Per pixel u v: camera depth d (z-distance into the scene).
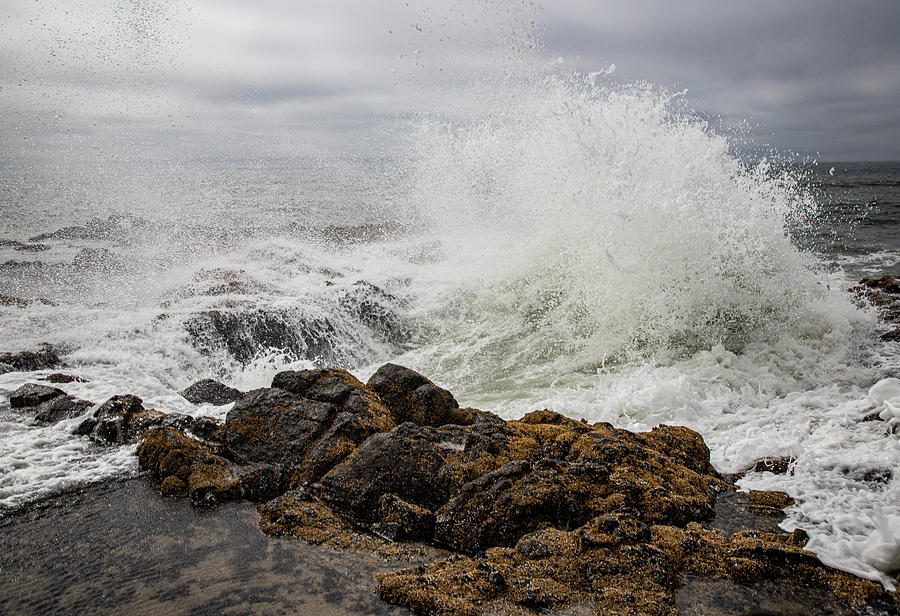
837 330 6.94
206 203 19.52
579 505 3.49
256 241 12.97
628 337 7.26
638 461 3.85
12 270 9.76
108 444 4.59
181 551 3.27
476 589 2.87
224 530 3.48
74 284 9.16
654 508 3.50
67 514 3.64
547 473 3.60
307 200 21.59
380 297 8.87
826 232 18.62
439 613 2.71
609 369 6.71
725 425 5.15
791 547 3.18
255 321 7.59
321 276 10.09
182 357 6.83
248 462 4.16
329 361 7.73
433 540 3.43
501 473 3.59
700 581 2.99
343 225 14.83
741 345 6.86
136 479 4.07
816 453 4.26
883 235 18.00
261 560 3.19
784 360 6.48
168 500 3.81
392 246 12.46
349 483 3.71
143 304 8.15
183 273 10.05
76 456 4.39
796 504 3.71
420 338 8.44
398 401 4.71
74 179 20.53
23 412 5.12
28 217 15.85
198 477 3.90
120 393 5.58
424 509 3.52
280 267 10.66
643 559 3.01
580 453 3.99
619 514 3.31
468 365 7.30
